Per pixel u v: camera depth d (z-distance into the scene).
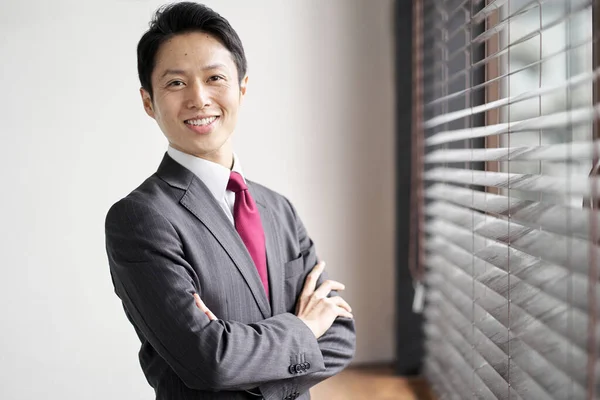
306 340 1.22
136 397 2.36
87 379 2.32
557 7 2.08
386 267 2.55
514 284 1.44
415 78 2.40
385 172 2.52
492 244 1.63
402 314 2.48
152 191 1.22
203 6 1.25
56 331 2.29
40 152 2.23
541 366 1.33
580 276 1.19
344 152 2.48
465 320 1.86
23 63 2.20
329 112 2.46
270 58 2.39
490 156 1.54
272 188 2.44
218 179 1.28
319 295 1.37
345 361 1.34
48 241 2.26
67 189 2.26
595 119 1.03
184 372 1.13
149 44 1.23
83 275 2.29
